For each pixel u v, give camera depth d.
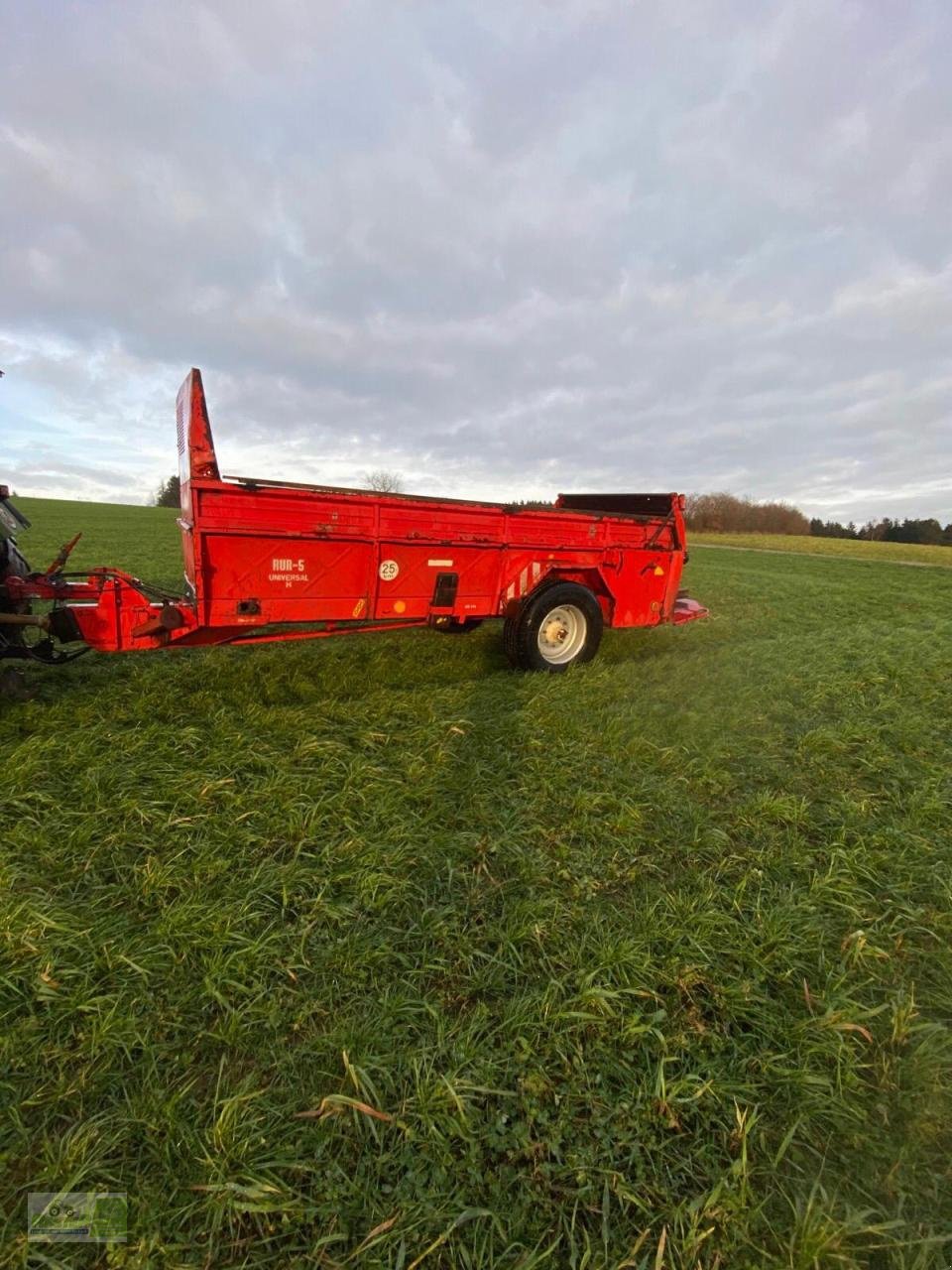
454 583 5.96
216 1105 1.78
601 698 5.53
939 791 4.00
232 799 3.43
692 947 2.47
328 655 6.92
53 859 2.86
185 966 2.32
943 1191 1.67
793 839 3.33
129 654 6.66
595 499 8.62
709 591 14.95
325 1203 1.58
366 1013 2.13
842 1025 2.13
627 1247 1.53
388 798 3.53
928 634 9.60
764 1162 1.74
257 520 4.85
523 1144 1.73
